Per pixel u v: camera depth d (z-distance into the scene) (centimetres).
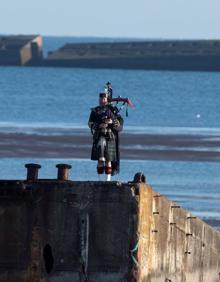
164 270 6950
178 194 13575
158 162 16900
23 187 6506
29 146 18862
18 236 6538
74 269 6475
